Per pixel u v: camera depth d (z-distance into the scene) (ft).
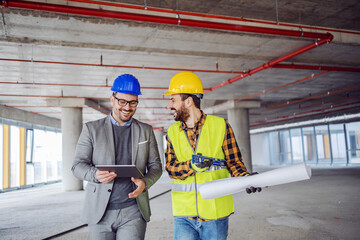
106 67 30.58
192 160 6.43
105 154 6.86
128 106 6.88
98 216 6.54
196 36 22.86
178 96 6.97
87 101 46.62
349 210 20.43
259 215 20.29
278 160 101.91
